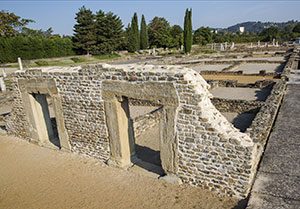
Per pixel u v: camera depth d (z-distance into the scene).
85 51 56.38
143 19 65.19
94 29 55.69
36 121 10.69
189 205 6.43
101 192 7.33
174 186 7.27
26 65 37.62
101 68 7.93
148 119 11.91
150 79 7.02
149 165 8.51
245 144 6.16
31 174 8.62
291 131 9.19
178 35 70.44
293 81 17.88
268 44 63.97
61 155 9.74
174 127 6.98
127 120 8.45
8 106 18.64
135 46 62.88
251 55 39.47
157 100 7.07
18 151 10.45
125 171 8.27
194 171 7.02
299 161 7.17
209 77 23.58
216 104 14.05
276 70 25.50
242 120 12.34
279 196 5.80
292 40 72.38
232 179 6.46
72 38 55.97
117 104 8.00
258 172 6.77
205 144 6.63
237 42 82.19
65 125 9.60
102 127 8.56
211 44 70.69
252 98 15.77
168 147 7.27
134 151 8.99
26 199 7.29
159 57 48.66
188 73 6.60
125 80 7.50
